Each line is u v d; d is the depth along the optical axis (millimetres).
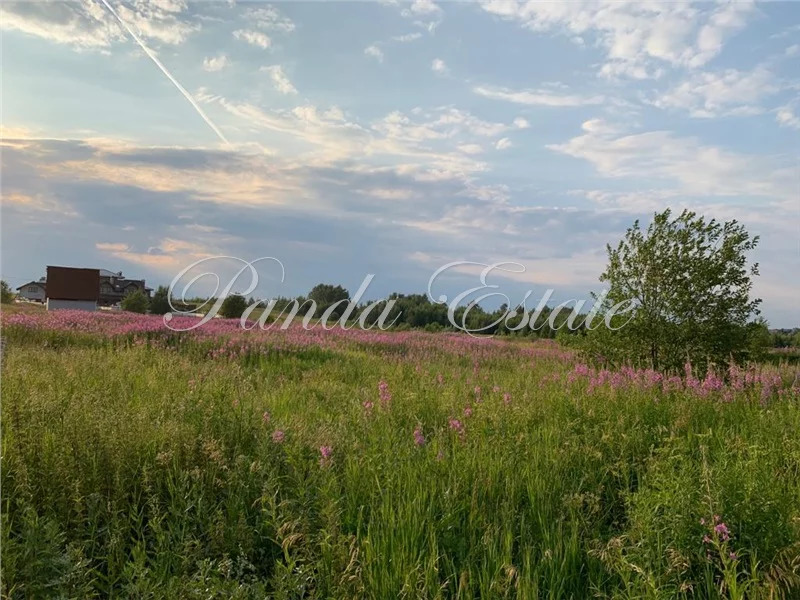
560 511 4879
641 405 8086
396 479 5234
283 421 6707
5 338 13852
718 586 3945
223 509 4824
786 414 8109
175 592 3441
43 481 4555
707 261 13273
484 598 3717
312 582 3930
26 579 3449
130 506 4531
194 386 7629
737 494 4438
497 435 6758
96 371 9438
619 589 4016
